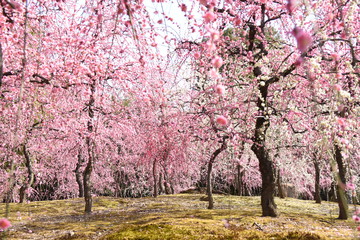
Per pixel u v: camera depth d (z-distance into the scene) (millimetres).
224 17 7848
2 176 14203
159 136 12539
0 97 9055
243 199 16531
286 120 9227
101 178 21906
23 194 16125
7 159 12500
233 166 18500
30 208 14297
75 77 8461
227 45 9984
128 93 12242
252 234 6586
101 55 9445
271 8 8828
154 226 7270
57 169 19375
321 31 4422
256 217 9070
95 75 9719
